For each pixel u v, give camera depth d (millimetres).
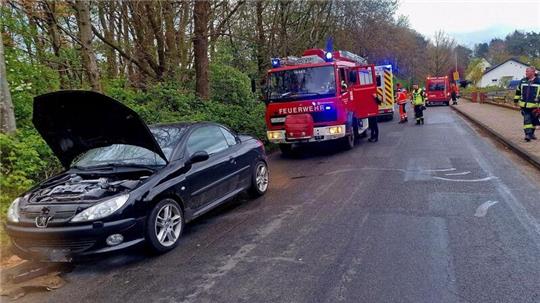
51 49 13680
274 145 15016
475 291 3838
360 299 3805
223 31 16578
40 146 7969
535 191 7047
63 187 5340
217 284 4312
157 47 15297
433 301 3707
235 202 7625
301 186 8492
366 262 4559
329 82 11836
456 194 7059
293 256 4863
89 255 4805
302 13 22000
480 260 4461
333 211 6516
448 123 20438
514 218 5711
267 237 5570
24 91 9500
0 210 6504
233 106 16031
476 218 5781
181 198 5707
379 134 17172
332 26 27688
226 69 18516
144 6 14180
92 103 5422
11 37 10797
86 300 4250
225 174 6789
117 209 4895
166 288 4340
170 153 5941
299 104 12008
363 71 14398
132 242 5008
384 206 6586
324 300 3830
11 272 5082
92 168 5930
